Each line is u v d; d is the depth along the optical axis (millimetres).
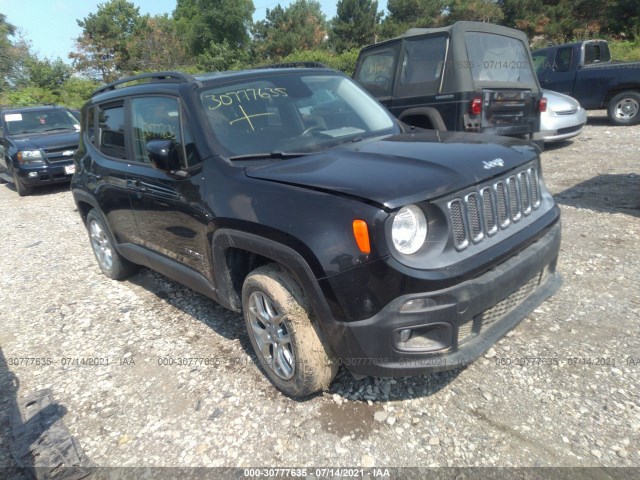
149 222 3775
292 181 2600
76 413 3018
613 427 2461
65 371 3492
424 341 2422
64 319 4301
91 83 35219
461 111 6254
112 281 5082
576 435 2438
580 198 5934
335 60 26797
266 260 3000
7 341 4035
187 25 48312
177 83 3535
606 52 11266
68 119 11156
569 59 10789
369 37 38438
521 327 3357
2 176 11398
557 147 9047
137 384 3240
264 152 3137
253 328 3031
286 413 2805
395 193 2287
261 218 2600
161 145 3107
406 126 3898
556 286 3121
